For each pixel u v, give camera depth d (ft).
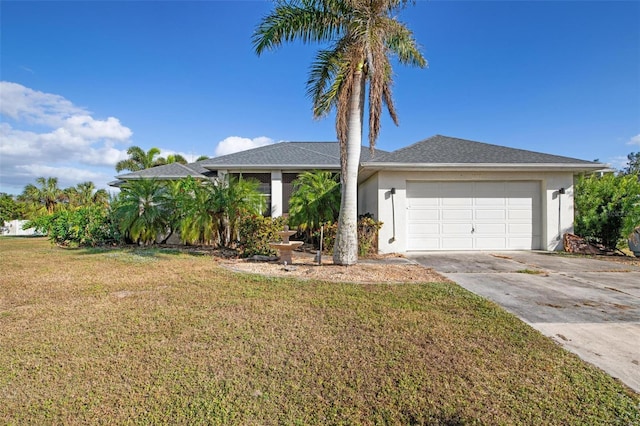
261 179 50.65
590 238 39.37
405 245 38.14
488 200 38.81
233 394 9.20
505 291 20.21
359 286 21.21
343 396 9.09
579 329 13.97
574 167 36.37
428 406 8.62
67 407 8.64
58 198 112.47
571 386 9.49
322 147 62.23
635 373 10.27
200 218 39.09
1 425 7.97
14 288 21.12
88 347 12.16
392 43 28.27
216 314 15.74
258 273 25.48
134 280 23.22
